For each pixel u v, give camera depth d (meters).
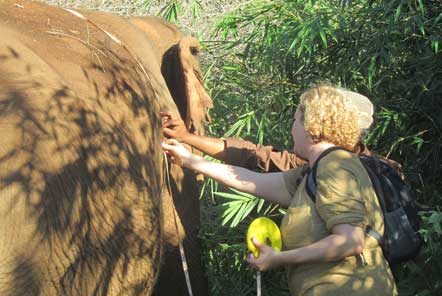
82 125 3.32
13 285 2.88
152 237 3.87
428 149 4.85
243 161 4.25
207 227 5.18
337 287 3.35
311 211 3.39
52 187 3.06
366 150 3.71
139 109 3.86
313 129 3.43
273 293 4.95
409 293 4.25
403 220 3.47
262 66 5.18
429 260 4.12
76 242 3.20
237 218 4.69
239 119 5.11
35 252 2.96
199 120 4.54
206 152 4.28
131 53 4.20
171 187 4.52
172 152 4.10
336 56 5.03
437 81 4.70
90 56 3.76
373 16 4.84
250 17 5.31
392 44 4.80
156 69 4.54
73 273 3.20
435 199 4.80
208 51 5.67
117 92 3.74
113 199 3.48
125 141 3.62
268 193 3.88
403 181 3.56
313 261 3.33
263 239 3.45
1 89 3.06
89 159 3.31
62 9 4.05
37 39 3.57
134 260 3.72
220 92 5.44
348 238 3.28
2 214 2.87
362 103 3.65
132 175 3.64
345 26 4.86
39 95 3.16
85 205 3.26
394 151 4.88
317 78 5.12
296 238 3.42
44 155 3.05
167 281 4.77
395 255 3.45
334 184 3.33
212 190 5.18
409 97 4.84
